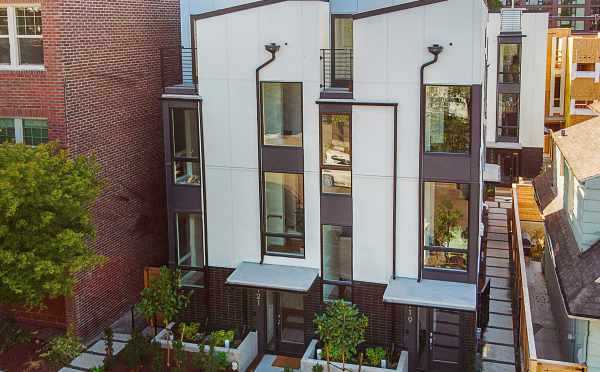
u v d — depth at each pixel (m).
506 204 38.94
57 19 20.02
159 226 25.47
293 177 20.72
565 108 53.09
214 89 20.88
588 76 48.78
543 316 24.50
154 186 25.05
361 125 19.59
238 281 20.31
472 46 18.34
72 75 20.64
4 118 21.19
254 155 20.88
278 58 20.05
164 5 25.05
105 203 22.36
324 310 20.89
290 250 21.20
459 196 19.30
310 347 20.42
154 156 24.94
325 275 20.95
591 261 18.41
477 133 18.77
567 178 23.08
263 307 21.44
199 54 20.81
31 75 20.53
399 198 19.72
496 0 52.31
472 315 19.45
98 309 22.23
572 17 88.62
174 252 22.17
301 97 20.06
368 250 20.25
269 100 20.47
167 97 21.27
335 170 20.19
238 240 21.53
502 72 43.69
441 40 18.55
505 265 29.25
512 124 44.19
